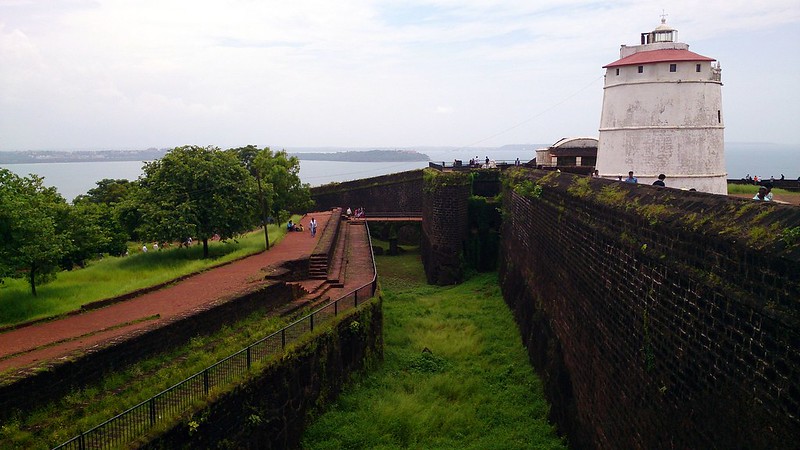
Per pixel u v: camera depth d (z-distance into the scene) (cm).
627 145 2288
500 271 3459
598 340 1339
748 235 733
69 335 1669
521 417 1673
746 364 716
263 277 2247
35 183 2770
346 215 5156
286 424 1411
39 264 2258
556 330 1791
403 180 5269
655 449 986
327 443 1464
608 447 1223
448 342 2309
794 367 624
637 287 1093
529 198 2467
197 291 2239
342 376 1775
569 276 1659
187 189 3114
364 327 1942
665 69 2200
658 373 984
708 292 815
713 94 2214
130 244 4812
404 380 1923
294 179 4900
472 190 3891
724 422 764
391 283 3706
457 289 3412
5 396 1046
